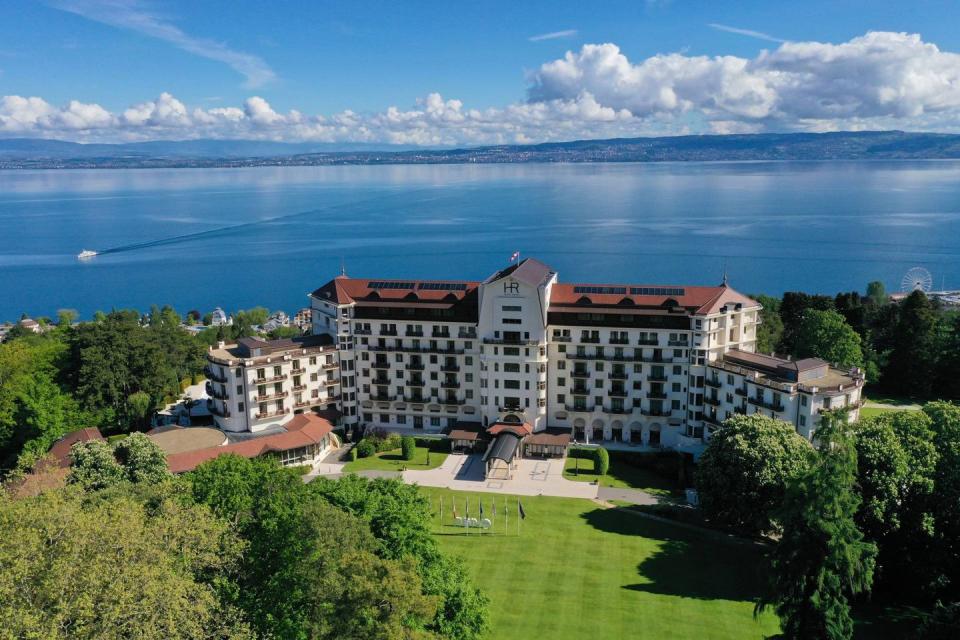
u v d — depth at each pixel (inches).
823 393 4330.7
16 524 2059.5
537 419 5418.3
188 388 6820.9
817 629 2719.0
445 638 2177.7
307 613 2266.2
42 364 5570.9
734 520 3838.6
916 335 6422.2
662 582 3454.7
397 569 2018.9
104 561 2009.1
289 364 5492.1
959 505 3280.0
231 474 2923.2
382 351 5679.1
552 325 5378.9
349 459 5310.0
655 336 5206.7
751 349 5418.3
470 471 5044.3
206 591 2187.5
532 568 3597.4
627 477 4923.7
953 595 3270.2
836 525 2659.9
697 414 5177.2
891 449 3393.2
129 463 3858.3
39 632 1750.7
